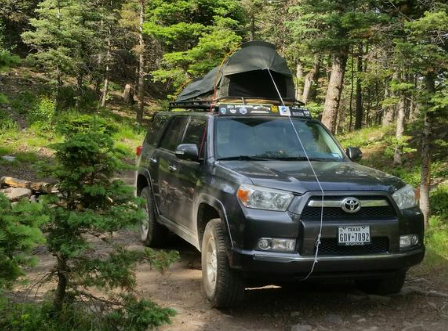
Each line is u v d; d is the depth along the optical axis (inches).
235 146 225.9
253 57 333.1
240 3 1015.0
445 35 330.0
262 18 1057.5
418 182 533.0
